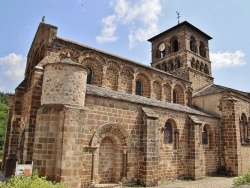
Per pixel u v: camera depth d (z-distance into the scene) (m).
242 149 26.91
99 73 21.25
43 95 14.32
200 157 22.33
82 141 13.47
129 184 16.69
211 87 32.22
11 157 19.12
